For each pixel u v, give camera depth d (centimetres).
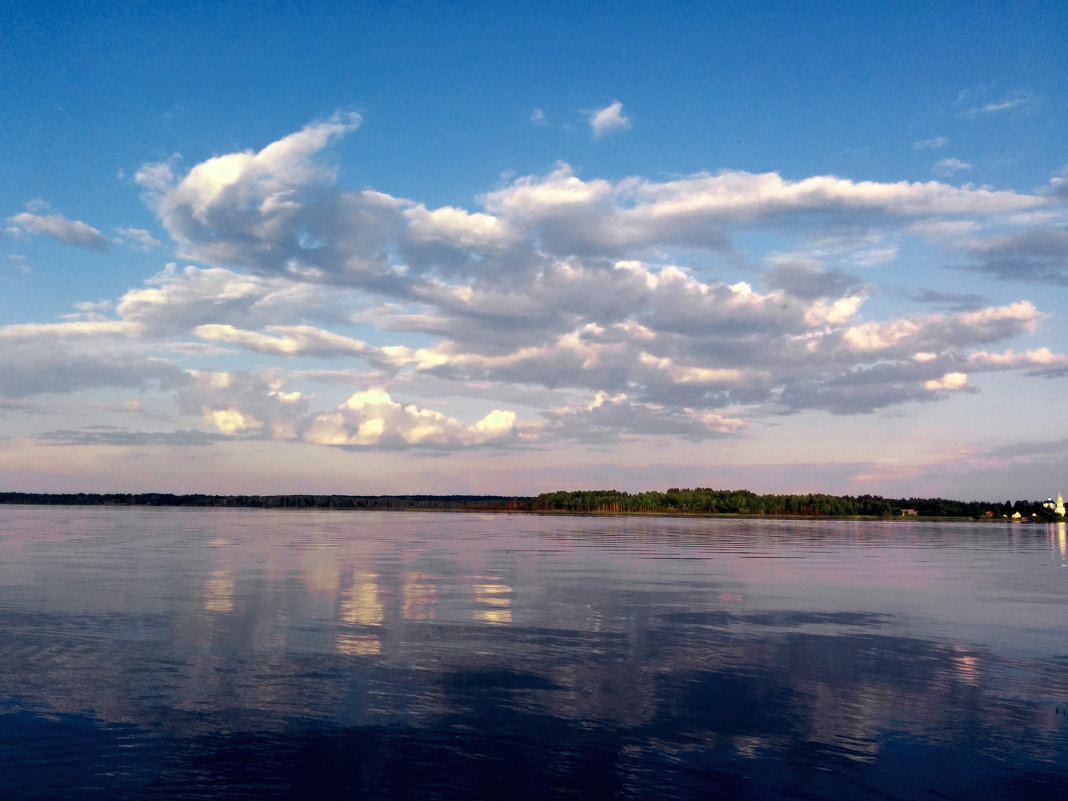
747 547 9481
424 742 1939
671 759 1855
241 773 1738
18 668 2572
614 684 2478
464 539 10450
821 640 3222
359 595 4319
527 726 2064
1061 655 2972
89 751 1850
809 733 2044
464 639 3127
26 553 7156
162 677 2473
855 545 10494
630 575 5700
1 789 1644
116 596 4184
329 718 2100
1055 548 10631
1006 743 1981
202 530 12488
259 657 2753
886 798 1662
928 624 3669
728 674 2619
